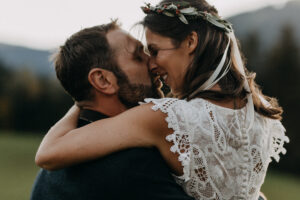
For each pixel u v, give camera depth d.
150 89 1.84
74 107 1.94
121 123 1.54
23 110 28.62
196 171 1.52
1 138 24.41
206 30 1.69
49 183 1.69
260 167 1.67
